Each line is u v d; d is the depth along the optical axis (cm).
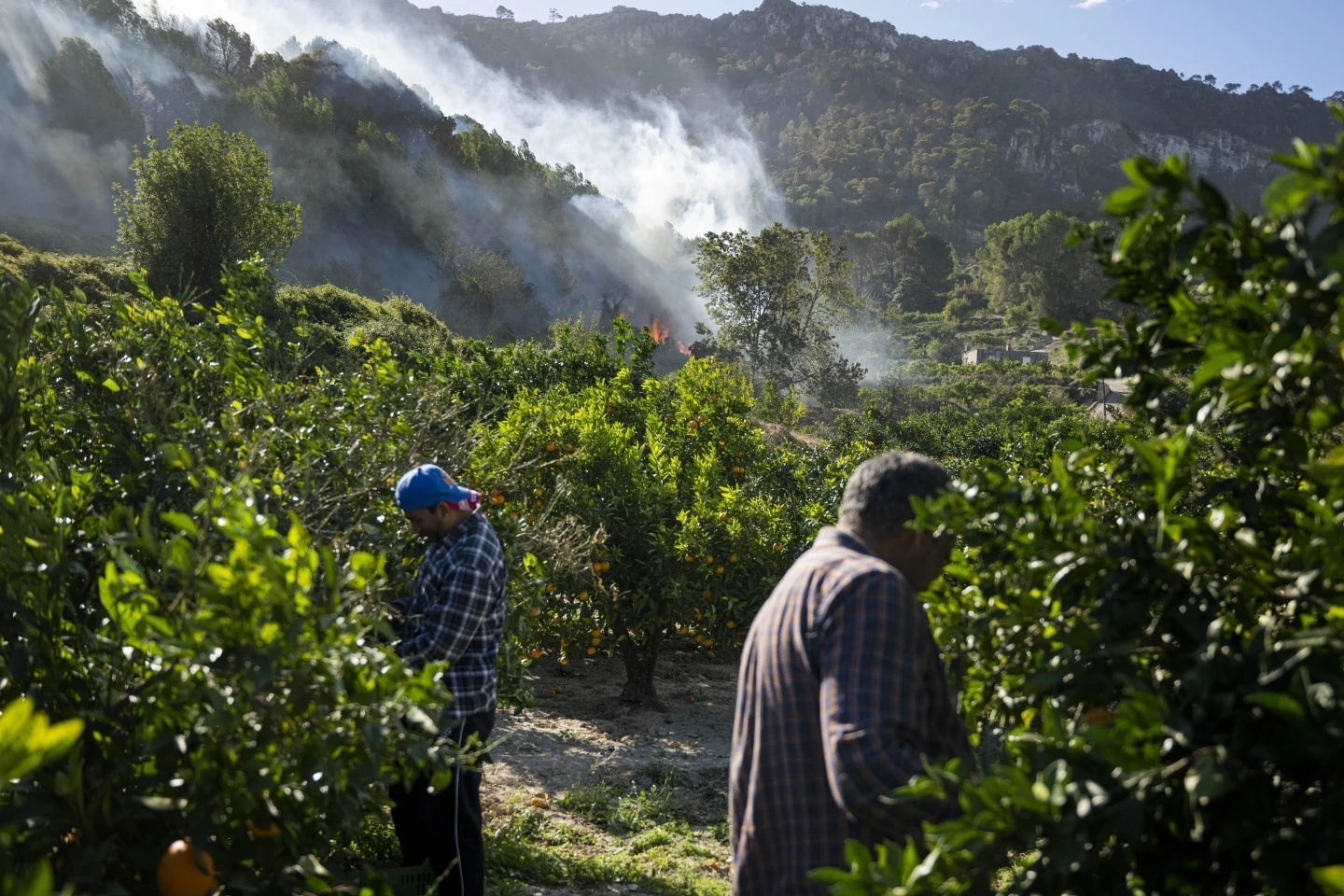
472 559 380
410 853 394
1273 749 128
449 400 547
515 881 480
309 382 544
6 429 322
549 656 976
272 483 370
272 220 3253
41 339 447
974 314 15225
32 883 106
